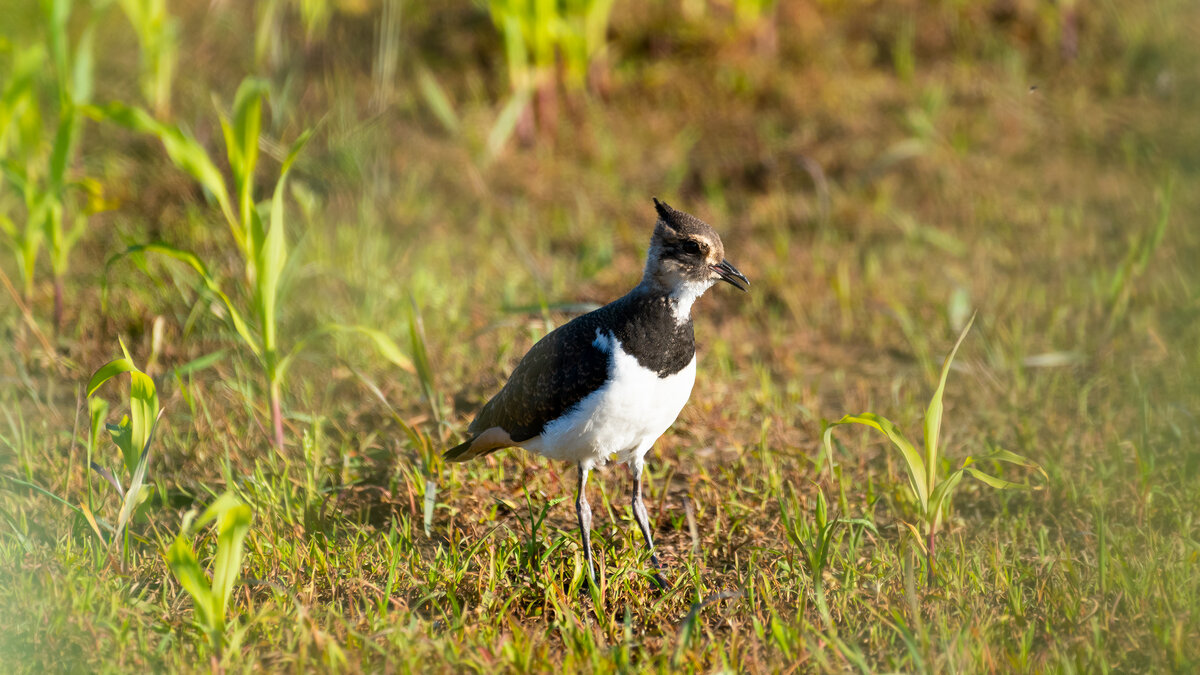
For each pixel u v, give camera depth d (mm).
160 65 17812
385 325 13703
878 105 18953
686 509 9914
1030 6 20812
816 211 16844
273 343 10703
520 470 10930
